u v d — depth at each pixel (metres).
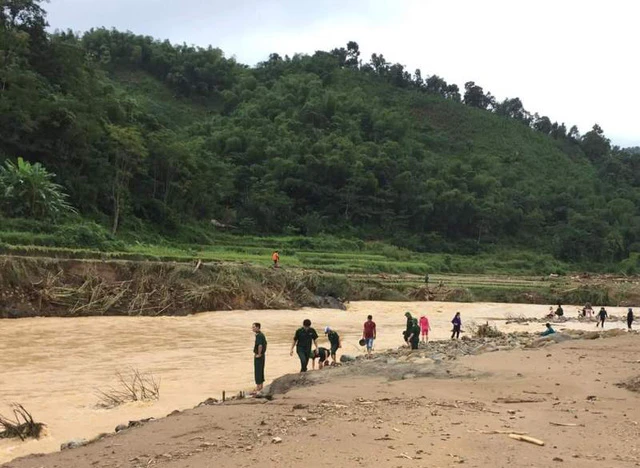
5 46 61.66
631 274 103.06
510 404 11.69
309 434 9.03
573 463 7.51
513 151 170.88
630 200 144.38
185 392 16.78
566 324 43.69
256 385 16.80
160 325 34.16
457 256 101.06
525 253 108.94
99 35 171.75
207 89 164.75
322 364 19.06
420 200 110.31
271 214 92.25
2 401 15.53
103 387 17.39
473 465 7.36
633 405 11.50
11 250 38.50
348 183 107.00
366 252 86.00
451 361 17.33
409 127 158.38
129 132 66.19
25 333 28.78
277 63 181.38
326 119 134.50
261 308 44.88
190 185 76.75
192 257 51.69
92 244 48.38
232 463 7.66
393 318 43.50
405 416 10.31
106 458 8.64
